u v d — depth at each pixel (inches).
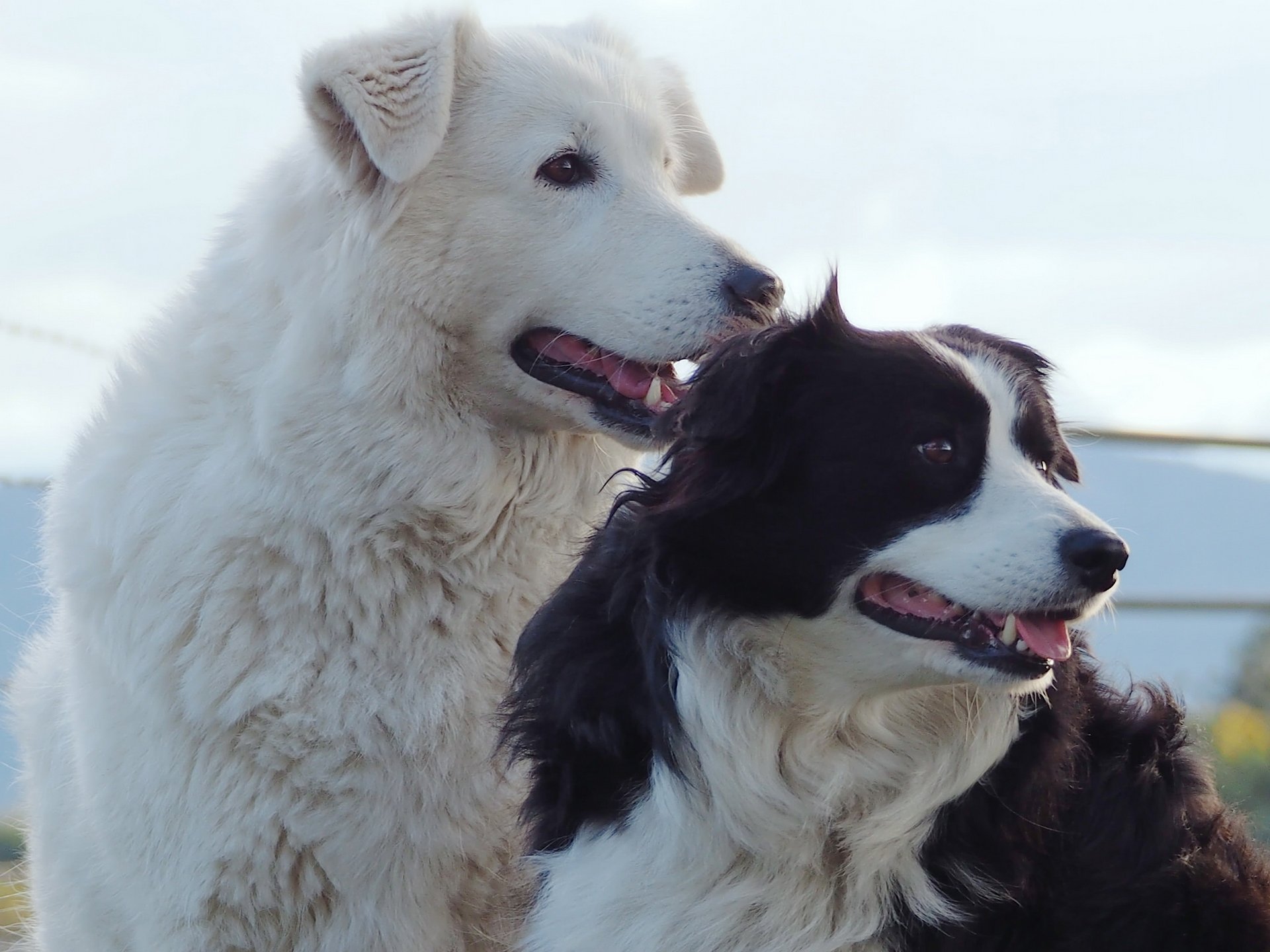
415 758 137.3
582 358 147.7
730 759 113.5
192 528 135.2
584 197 146.4
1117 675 129.1
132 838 136.3
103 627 137.6
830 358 112.0
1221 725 241.4
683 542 113.7
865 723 115.1
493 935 142.7
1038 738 115.9
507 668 144.0
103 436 145.3
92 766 139.0
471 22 146.3
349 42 141.6
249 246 146.1
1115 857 114.7
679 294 140.6
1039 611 105.8
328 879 136.3
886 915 113.2
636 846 114.7
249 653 133.4
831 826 114.1
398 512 138.2
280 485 135.4
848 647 112.7
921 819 113.9
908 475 109.3
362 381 137.4
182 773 133.7
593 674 118.0
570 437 151.2
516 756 125.3
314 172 143.9
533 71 147.4
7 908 170.7
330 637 136.0
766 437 111.7
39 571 163.9
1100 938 112.0
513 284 145.0
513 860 138.9
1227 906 113.0
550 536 150.7
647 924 112.8
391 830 136.6
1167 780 120.0
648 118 152.5
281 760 133.6
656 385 144.9
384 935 137.9
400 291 139.9
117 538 137.3
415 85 139.6
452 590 141.3
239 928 135.9
